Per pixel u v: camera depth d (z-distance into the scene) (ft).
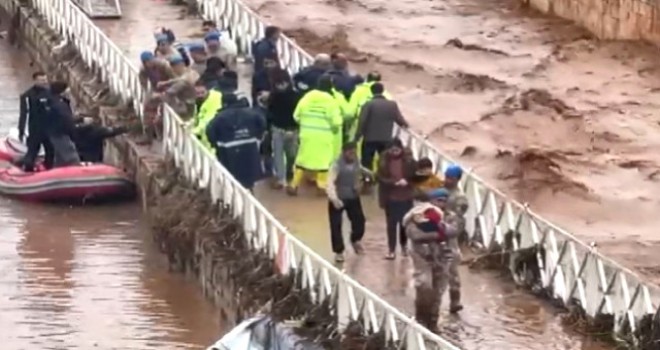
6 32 487.61
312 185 307.17
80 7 447.01
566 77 426.51
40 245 322.34
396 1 516.73
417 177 267.18
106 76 387.75
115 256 315.37
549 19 493.77
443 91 413.18
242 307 264.31
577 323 247.91
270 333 239.09
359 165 280.51
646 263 288.30
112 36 426.10
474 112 392.27
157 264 309.83
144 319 282.56
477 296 259.60
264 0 514.27
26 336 275.18
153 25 439.22
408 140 307.78
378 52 452.35
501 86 418.51
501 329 246.88
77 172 345.10
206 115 310.45
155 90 344.49
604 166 348.59
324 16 493.77
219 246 282.36
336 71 310.65
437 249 244.22
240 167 298.35
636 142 367.45
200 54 340.80
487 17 498.28
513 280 265.54
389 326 231.30
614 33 462.60
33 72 450.71
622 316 243.40
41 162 356.18
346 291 240.53
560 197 327.26
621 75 426.51
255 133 299.99
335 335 237.86
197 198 303.68
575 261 252.83
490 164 349.41
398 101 402.52
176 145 323.37
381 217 292.61
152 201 325.62
